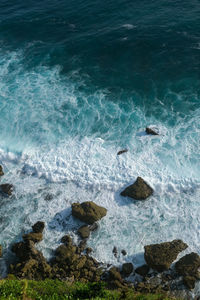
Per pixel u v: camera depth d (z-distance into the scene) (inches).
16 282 868.6
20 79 1753.2
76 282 920.3
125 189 1181.1
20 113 1537.9
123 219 1118.4
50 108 1553.9
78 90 1647.4
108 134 1408.7
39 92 1651.1
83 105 1556.3
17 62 1889.8
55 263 1006.4
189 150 1294.3
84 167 1283.2
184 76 1646.2
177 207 1135.0
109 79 1695.4
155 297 872.9
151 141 1349.7
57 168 1290.6
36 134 1439.5
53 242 1067.3
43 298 814.5
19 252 1026.1
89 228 1095.0
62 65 1830.7
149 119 1453.0
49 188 1234.0
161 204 1150.3
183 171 1226.6
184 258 979.9
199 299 911.7
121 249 1038.4
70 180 1251.2
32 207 1173.7
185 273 952.3
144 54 1812.3
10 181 1267.2
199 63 1705.2
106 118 1478.8
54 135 1428.4
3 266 1015.0
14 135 1443.2
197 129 1373.0
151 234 1071.0
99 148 1349.7
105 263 1006.4
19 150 1378.0
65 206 1169.4
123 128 1425.9
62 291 856.3
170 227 1083.3
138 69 1731.1
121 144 1358.3
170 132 1376.7
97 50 1893.5
